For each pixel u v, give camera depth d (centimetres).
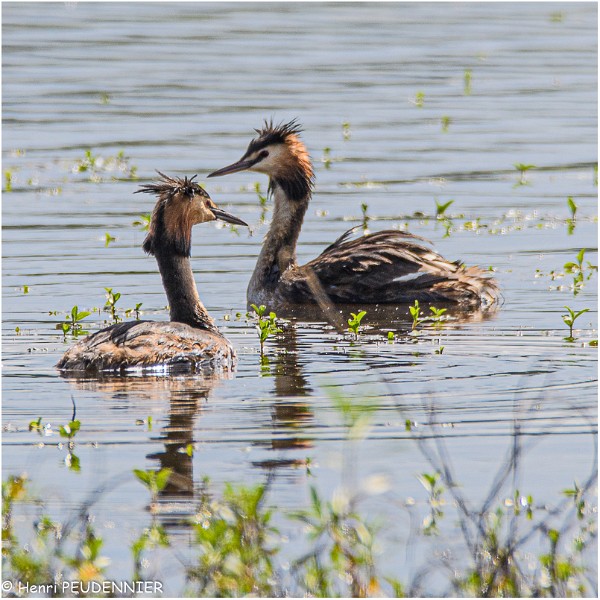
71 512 994
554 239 2089
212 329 1534
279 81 3344
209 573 873
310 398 1265
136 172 2466
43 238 2056
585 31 4106
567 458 1102
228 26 4134
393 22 4244
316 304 1817
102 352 1356
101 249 2002
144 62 3562
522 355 1449
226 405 1243
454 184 2431
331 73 3456
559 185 2433
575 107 3116
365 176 2486
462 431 1168
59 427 1163
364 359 1437
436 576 909
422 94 3162
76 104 3067
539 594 873
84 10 4409
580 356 1441
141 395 1280
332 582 880
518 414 1216
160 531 925
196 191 1534
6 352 1453
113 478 1054
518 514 996
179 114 2962
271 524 970
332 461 1048
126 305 1697
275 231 1884
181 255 1520
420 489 1041
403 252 1838
